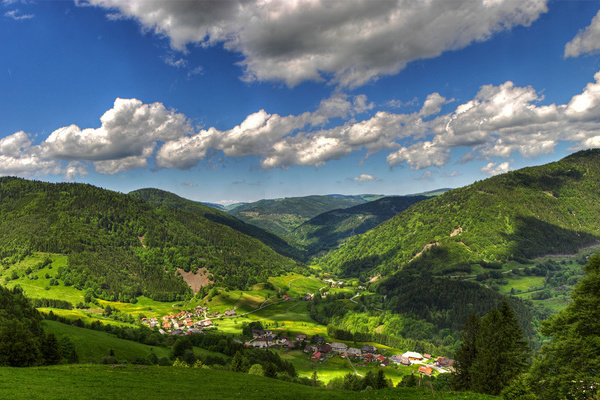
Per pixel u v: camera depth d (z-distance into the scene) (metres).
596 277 42.31
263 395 52.22
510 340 56.09
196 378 63.22
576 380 38.47
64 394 43.28
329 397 50.94
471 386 57.16
